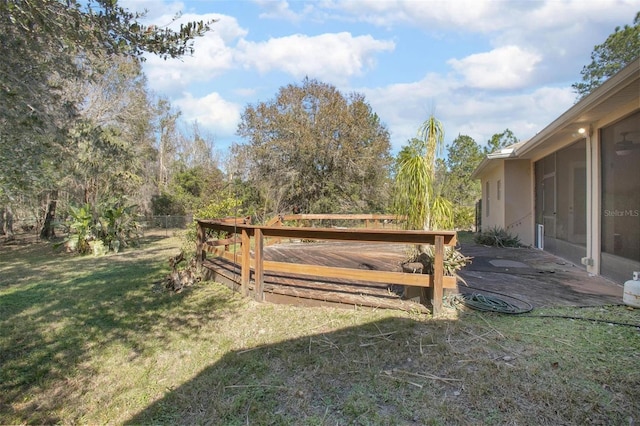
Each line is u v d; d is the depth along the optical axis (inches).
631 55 685.3
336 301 159.2
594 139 215.5
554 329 124.4
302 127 551.8
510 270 228.4
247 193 549.3
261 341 131.3
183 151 1306.6
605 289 177.6
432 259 152.1
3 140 110.2
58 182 307.1
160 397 101.0
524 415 80.6
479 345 114.0
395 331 128.0
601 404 82.4
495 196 439.2
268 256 264.8
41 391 107.1
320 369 107.2
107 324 160.1
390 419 82.8
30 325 161.2
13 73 104.7
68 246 410.6
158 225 690.2
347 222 482.6
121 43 84.6
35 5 74.7
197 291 209.8
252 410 90.3
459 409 84.2
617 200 193.0
